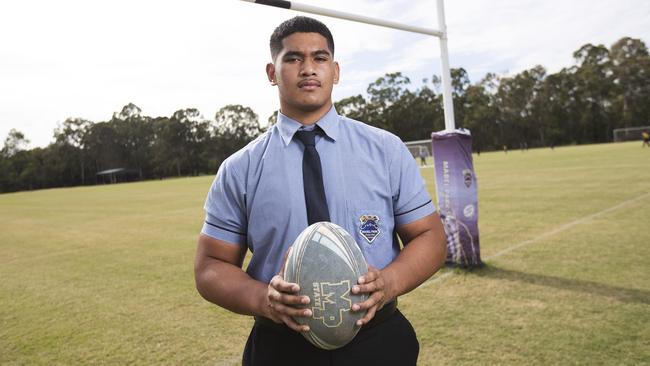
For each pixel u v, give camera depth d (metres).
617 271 4.18
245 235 1.44
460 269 4.62
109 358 3.15
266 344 1.35
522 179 14.27
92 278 5.61
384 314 1.36
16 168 63.19
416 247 1.35
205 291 1.32
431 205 1.47
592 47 65.19
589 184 11.28
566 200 8.91
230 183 1.40
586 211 7.49
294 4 3.56
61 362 3.14
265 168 1.35
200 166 69.38
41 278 5.81
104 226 10.80
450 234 4.73
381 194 1.36
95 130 66.94
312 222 1.29
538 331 3.02
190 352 3.18
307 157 1.34
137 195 23.19
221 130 69.88
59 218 13.74
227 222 1.40
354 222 1.33
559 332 2.98
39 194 36.81
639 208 7.34
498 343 2.89
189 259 6.41
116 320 3.95
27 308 4.50
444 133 4.62
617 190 9.70
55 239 9.27
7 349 3.43
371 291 1.16
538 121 63.53
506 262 4.78
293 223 1.30
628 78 57.59
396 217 1.44
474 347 2.86
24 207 20.09
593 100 59.97
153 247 7.53
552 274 4.23
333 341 1.21
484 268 4.60
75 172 66.88
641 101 57.28
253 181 1.36
